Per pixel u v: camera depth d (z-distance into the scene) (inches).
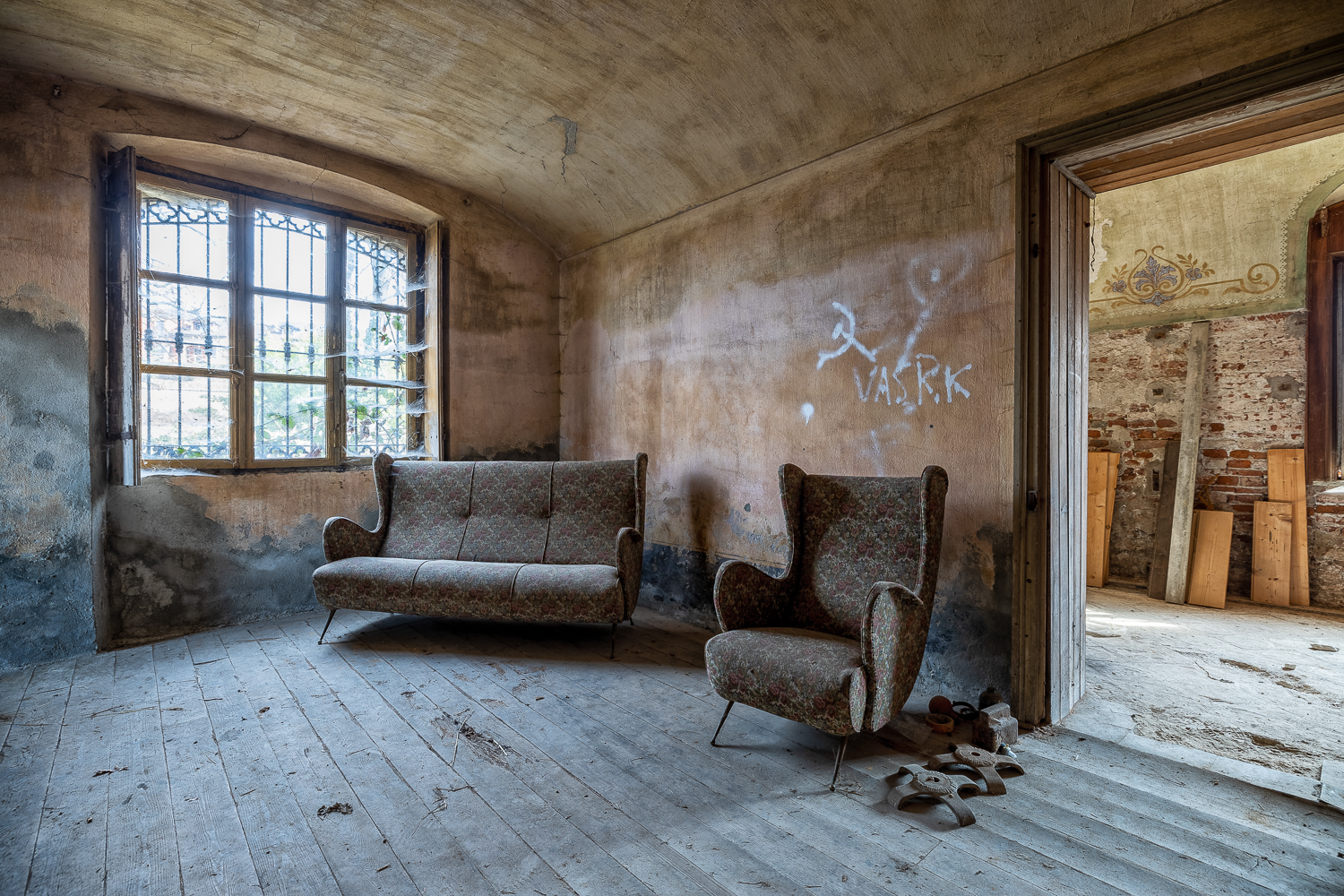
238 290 155.5
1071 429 107.0
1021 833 72.4
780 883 63.7
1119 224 196.9
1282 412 177.0
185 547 144.5
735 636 95.2
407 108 139.8
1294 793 80.7
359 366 175.9
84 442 126.3
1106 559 200.4
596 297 191.8
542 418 202.7
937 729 97.6
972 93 106.1
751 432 145.9
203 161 150.4
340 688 113.0
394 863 66.5
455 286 182.5
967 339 107.7
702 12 105.9
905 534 101.8
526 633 145.7
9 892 61.2
